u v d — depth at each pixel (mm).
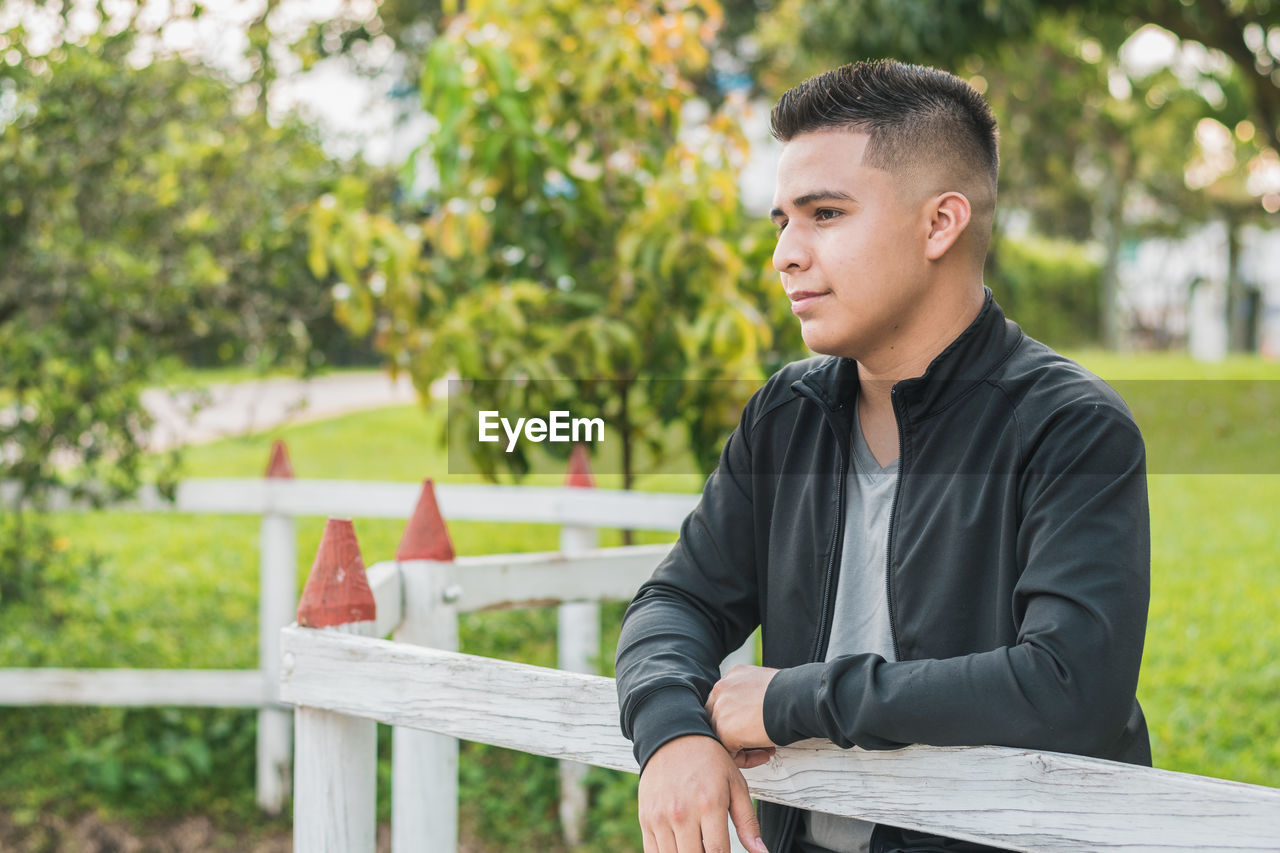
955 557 1273
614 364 4051
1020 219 25938
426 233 4090
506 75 3824
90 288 3891
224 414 9430
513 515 3375
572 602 2537
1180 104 15336
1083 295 24062
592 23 4082
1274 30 7934
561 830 3760
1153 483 7961
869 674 1111
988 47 7949
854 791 1167
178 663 4629
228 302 4332
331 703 1535
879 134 1292
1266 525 6715
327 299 4461
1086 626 1097
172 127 4121
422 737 2199
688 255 3887
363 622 1634
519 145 3857
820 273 1321
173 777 3941
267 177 4348
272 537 3846
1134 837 1009
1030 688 1072
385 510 3678
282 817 3900
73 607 5004
